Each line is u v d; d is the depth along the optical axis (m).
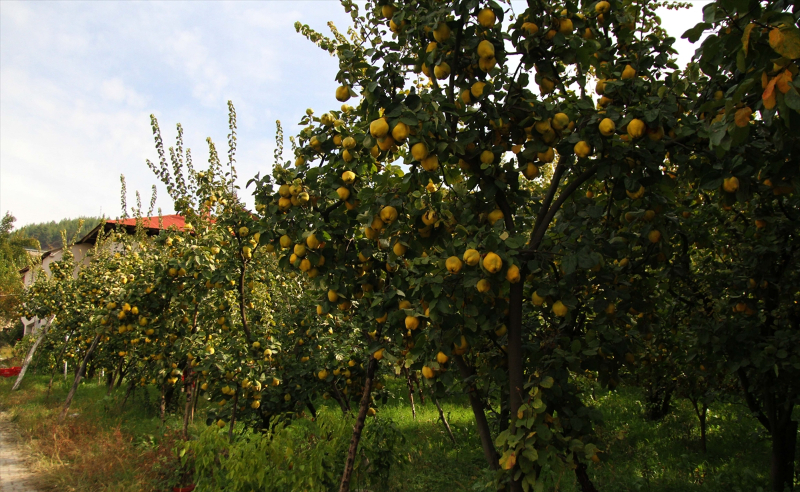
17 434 8.84
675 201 4.30
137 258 9.88
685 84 2.82
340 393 6.92
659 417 8.39
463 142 2.67
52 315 13.74
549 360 2.98
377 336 4.29
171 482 5.72
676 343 5.38
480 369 3.46
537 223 3.11
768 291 4.50
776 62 1.80
